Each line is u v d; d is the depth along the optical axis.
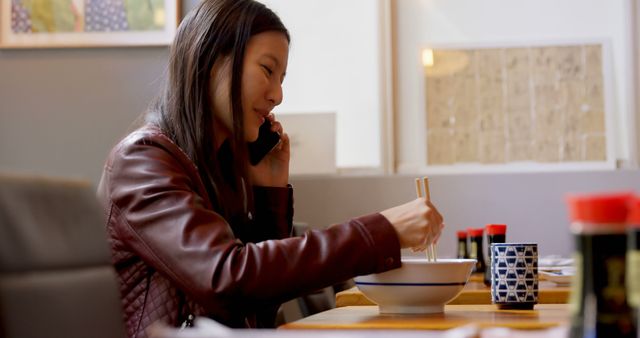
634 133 4.08
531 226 4.09
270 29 1.77
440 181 4.14
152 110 1.80
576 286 0.70
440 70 4.21
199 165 1.71
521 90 4.16
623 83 4.12
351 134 4.22
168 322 1.53
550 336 0.81
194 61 1.73
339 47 4.23
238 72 1.72
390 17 4.20
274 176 2.05
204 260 1.44
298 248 1.44
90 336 0.93
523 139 4.15
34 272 0.87
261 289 1.42
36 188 0.92
